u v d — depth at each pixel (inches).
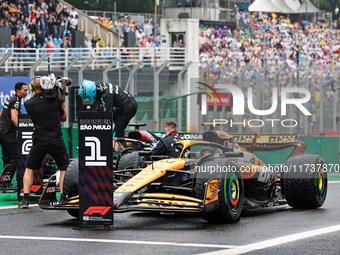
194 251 399.9
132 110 825.5
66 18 1788.9
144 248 409.4
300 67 726.5
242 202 531.8
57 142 572.1
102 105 805.2
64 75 1048.2
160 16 2185.0
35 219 543.8
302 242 432.5
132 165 577.0
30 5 1681.8
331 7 2513.5
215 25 2185.0
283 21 2404.0
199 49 2098.9
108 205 478.6
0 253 397.7
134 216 563.8
